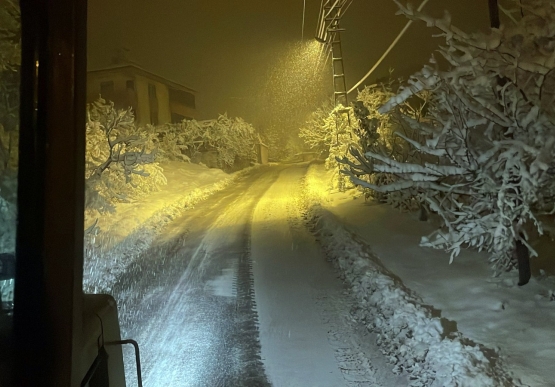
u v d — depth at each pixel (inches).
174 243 512.1
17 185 76.0
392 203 573.3
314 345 249.0
